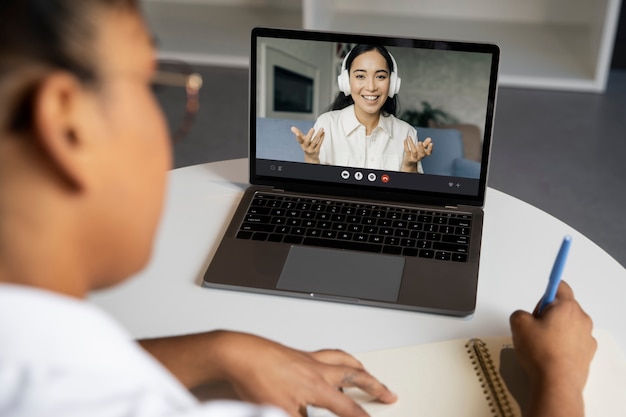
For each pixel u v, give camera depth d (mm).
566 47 3287
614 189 2518
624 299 1044
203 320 1007
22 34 366
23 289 348
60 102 366
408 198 1210
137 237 452
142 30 429
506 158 2672
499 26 3414
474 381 897
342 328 991
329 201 1210
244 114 2949
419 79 1151
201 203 1243
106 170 404
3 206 381
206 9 3602
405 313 1016
